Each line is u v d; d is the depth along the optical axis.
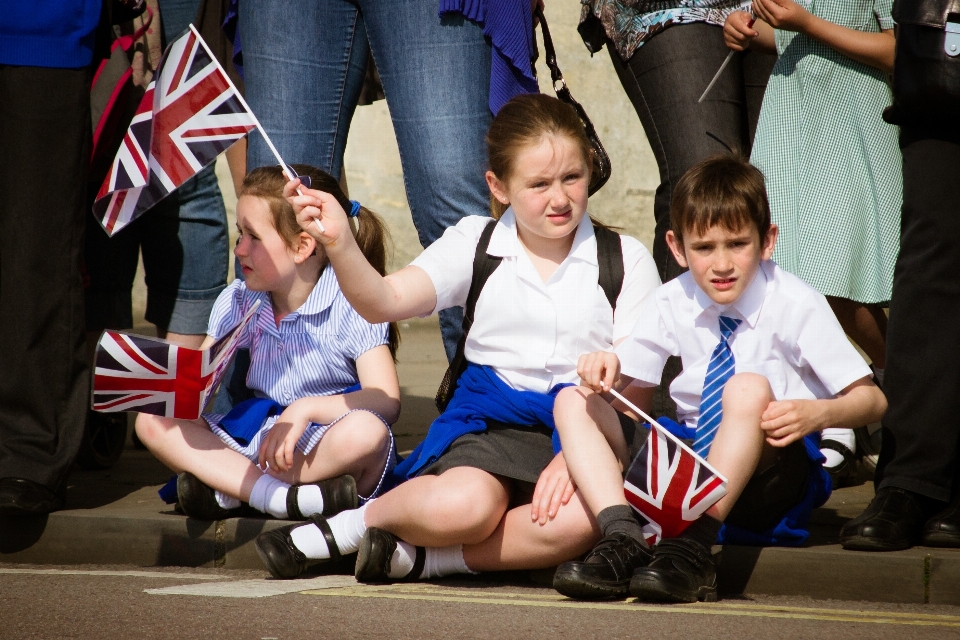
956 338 9.71
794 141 12.20
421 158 11.94
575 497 9.26
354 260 9.36
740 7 13.08
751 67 13.62
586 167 10.03
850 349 9.46
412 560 9.66
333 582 9.64
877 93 12.13
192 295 14.64
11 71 11.09
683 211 9.52
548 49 12.49
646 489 8.80
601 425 9.45
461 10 11.54
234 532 10.71
